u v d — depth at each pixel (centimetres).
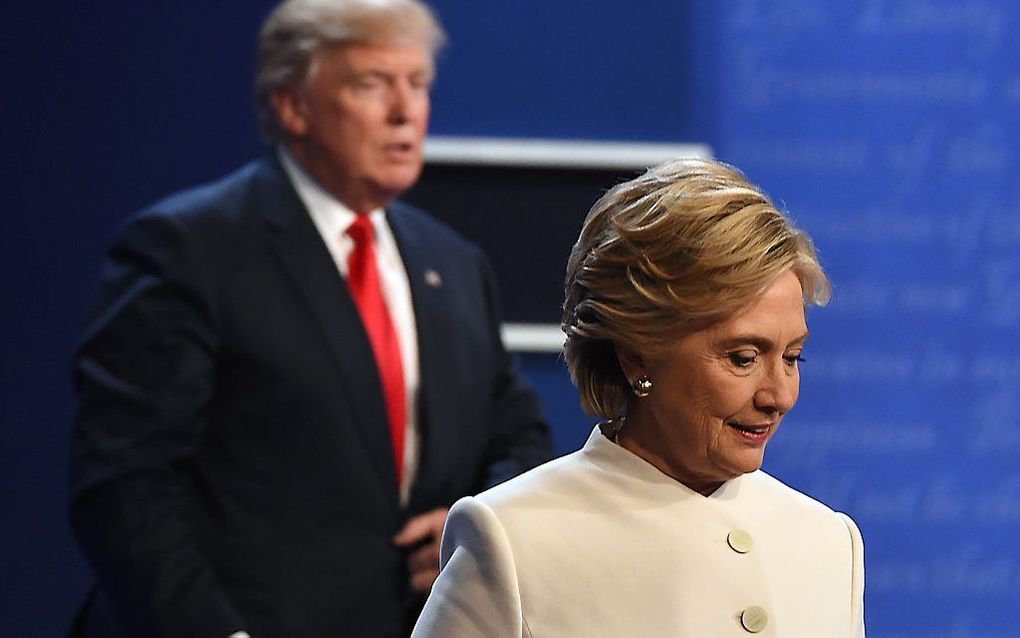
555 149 1445
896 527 1470
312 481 1027
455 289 1152
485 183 1451
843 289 1470
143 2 1420
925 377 1471
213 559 1016
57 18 1413
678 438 611
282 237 1066
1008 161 1471
